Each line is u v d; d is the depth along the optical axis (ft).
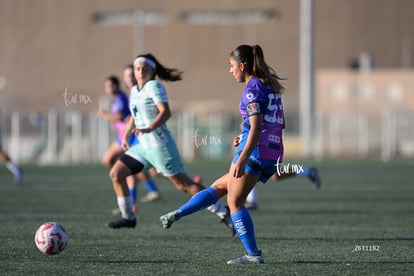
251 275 89.40
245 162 89.86
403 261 100.01
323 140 435.94
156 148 119.85
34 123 408.26
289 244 116.47
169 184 245.45
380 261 99.96
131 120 127.34
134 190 162.40
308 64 418.31
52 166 345.92
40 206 173.47
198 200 96.17
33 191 213.66
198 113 429.38
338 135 437.58
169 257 103.09
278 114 93.61
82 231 130.21
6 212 160.86
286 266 95.66
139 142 121.80
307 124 418.10
